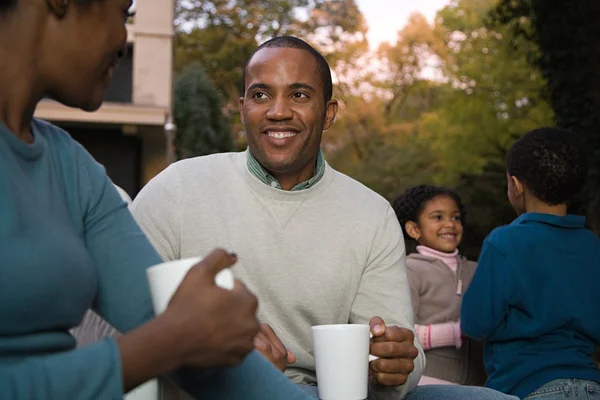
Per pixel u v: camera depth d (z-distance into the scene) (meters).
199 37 32.50
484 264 2.75
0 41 1.09
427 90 34.22
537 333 2.65
